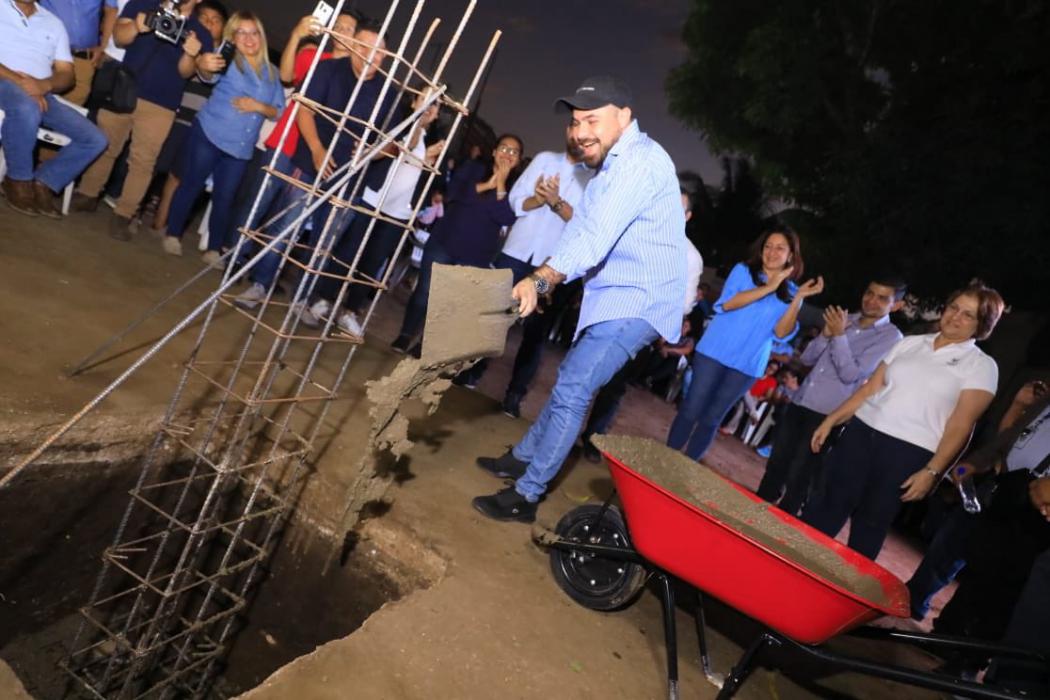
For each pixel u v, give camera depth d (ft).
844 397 15.83
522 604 9.67
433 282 8.49
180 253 18.92
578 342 11.19
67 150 16.71
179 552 10.71
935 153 38.32
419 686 7.58
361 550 10.32
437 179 24.45
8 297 11.59
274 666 10.60
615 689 8.74
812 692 10.68
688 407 15.34
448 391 17.15
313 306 17.94
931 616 17.38
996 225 36.29
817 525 13.98
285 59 18.51
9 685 5.78
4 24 14.84
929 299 39.99
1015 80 38.68
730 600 8.66
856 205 41.50
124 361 11.16
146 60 17.20
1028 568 12.24
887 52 44.65
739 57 49.32
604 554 9.77
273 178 18.11
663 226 10.46
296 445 11.05
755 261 14.89
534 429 12.84
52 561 9.41
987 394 12.05
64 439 8.87
